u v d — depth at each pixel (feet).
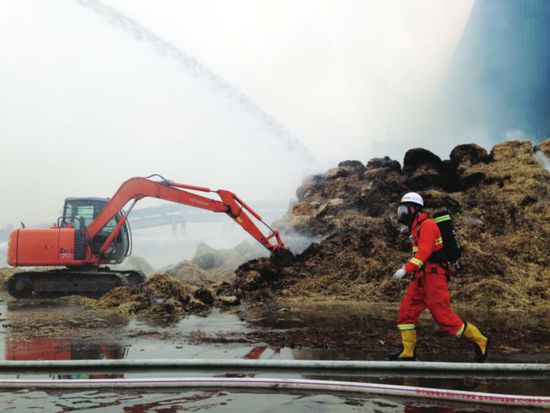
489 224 37.29
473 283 30.09
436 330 20.18
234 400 11.08
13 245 38.19
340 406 10.62
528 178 40.81
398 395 11.55
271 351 16.47
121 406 10.58
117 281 38.93
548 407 10.76
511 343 17.75
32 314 26.53
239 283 35.96
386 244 37.47
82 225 40.73
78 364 14.07
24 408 10.41
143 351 16.51
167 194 38.24
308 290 34.17
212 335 19.52
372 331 20.29
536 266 32.01
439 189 42.93
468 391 11.81
